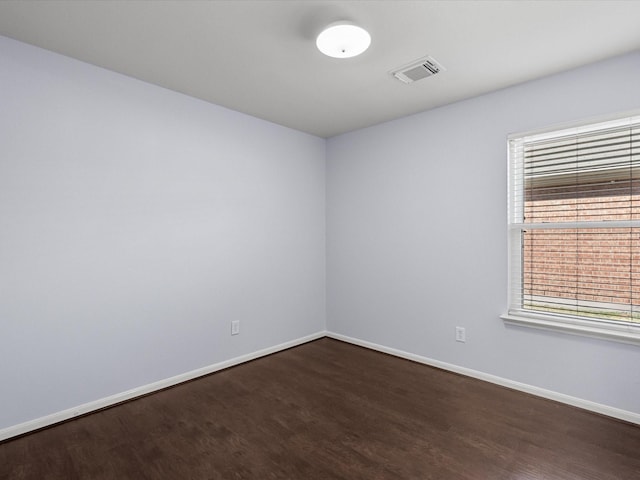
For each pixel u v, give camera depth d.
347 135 3.95
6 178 2.09
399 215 3.48
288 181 3.78
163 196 2.79
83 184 2.38
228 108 3.23
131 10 1.83
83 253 2.39
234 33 2.04
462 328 3.04
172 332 2.86
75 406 2.36
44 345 2.23
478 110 2.92
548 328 2.58
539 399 2.58
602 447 2.00
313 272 4.07
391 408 2.47
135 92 2.63
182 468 1.84
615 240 2.38
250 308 3.43
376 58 2.31
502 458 1.91
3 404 2.09
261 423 2.28
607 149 2.40
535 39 2.08
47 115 2.23
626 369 2.28
